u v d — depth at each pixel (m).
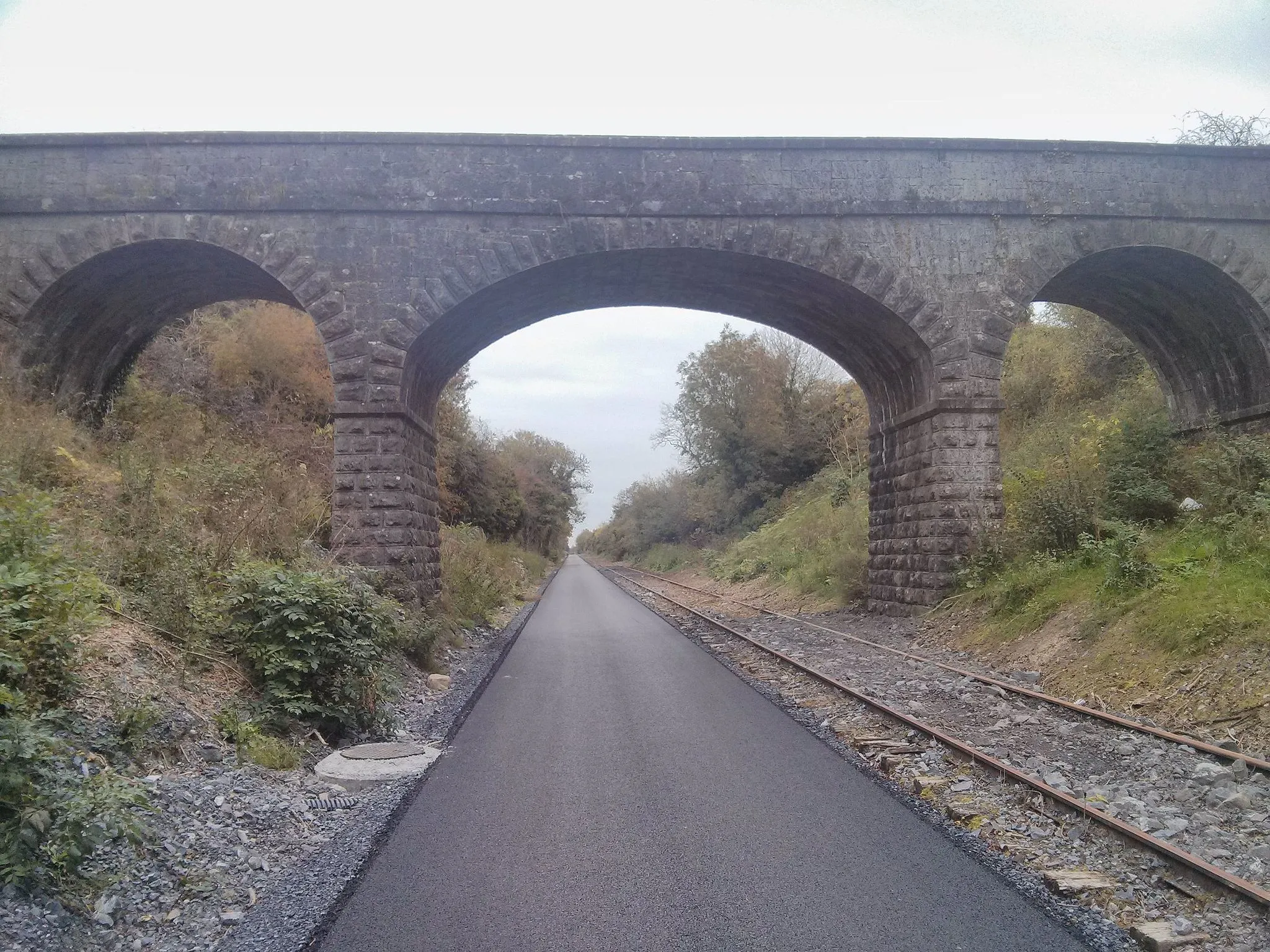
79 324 18.81
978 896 5.19
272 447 24.41
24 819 4.73
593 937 4.70
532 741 9.41
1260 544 11.65
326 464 25.00
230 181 17.44
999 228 18.62
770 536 39.69
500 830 6.46
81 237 17.20
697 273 20.02
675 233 18.08
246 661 9.24
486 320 20.34
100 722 6.72
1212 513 14.20
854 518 29.61
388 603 13.64
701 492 51.75
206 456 16.03
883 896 5.20
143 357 24.78
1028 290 18.56
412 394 18.72
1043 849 5.96
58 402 17.83
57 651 6.66
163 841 5.64
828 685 12.13
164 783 6.39
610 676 13.91
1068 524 16.30
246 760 7.60
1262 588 10.34
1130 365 28.33
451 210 17.70
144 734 6.91
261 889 5.37
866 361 21.81
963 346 18.55
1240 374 20.11
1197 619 10.27
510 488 48.66
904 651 15.73
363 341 17.47
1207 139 28.70
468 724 10.37
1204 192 18.67
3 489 8.91
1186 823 6.24
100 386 20.56
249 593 9.45
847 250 18.41
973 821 6.49
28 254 17.16
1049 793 6.80
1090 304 22.16
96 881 4.98
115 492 12.08
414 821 6.68
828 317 20.92
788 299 20.86
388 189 17.64
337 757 8.29
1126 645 11.12
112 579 9.35
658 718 10.53
